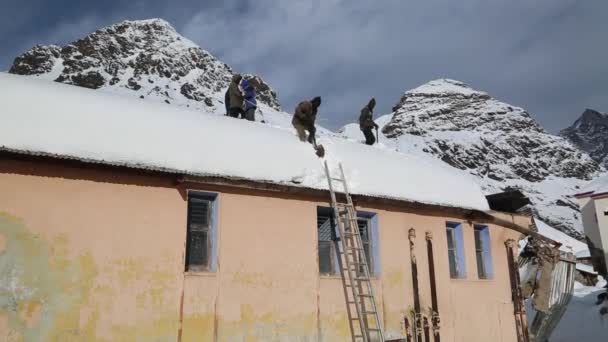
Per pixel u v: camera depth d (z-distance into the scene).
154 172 7.31
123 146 7.30
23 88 7.11
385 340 9.56
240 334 7.74
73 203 6.64
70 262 6.44
